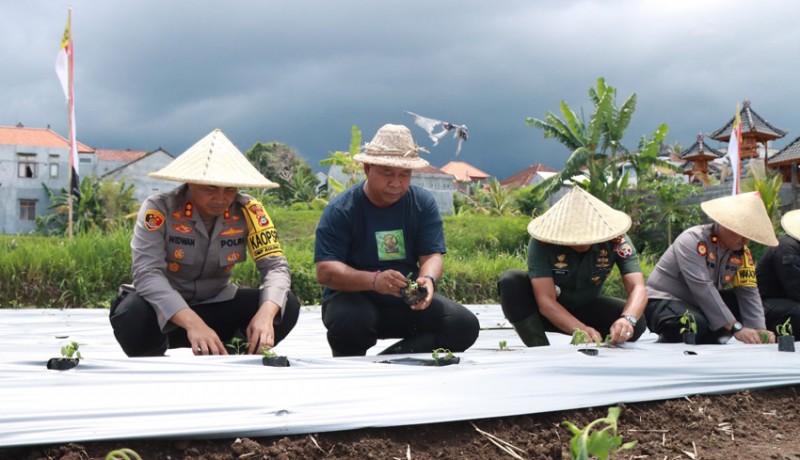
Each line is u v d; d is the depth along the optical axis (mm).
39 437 1818
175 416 2006
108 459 1271
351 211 3494
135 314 3121
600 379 2654
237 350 3189
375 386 2357
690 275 4086
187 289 3305
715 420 2518
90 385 2213
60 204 36531
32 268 7688
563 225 3736
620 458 2135
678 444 2271
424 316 3602
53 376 2291
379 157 3254
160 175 3059
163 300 3029
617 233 3658
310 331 5289
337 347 3520
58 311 6293
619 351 3346
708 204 4160
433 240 3607
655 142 20719
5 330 5051
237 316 3428
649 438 2326
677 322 4109
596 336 3615
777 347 3648
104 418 1944
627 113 20734
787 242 4559
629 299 3711
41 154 37969
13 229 37438
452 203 35938
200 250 3242
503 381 2523
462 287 10039
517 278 3975
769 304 4559
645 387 2631
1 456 1790
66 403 2014
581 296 3930
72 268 7824
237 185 2988
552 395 2471
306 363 2852
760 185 16734
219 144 3184
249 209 3375
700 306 4121
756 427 2518
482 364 2783
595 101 21438
